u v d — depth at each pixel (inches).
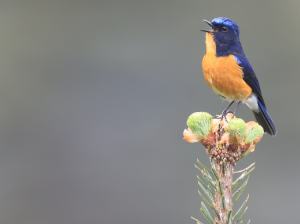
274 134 182.5
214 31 181.8
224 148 176.1
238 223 175.8
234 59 181.5
